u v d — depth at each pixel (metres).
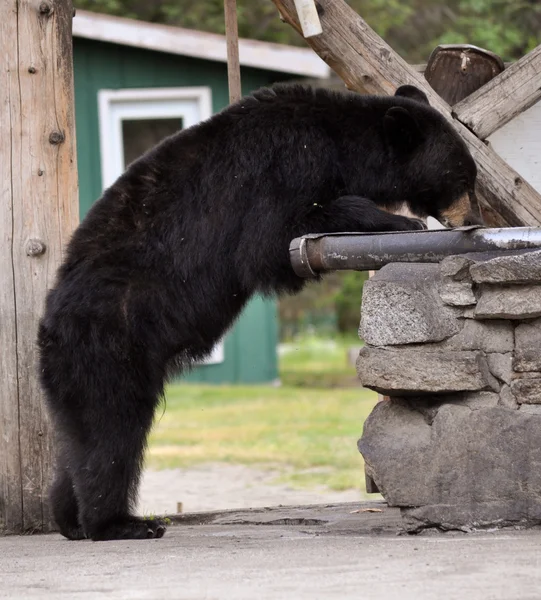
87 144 28.39
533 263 8.08
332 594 6.25
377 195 10.70
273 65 27.73
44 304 10.98
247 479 17.42
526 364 8.30
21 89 11.37
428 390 8.43
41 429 11.51
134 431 9.76
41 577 7.38
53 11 11.45
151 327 9.80
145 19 42.62
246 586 6.57
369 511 11.48
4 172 11.38
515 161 12.80
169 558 7.88
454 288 8.45
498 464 8.21
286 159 10.02
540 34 39.81
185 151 10.10
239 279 10.02
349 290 43.31
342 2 11.16
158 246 9.83
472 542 7.68
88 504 9.79
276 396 29.27
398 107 10.36
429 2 45.19
